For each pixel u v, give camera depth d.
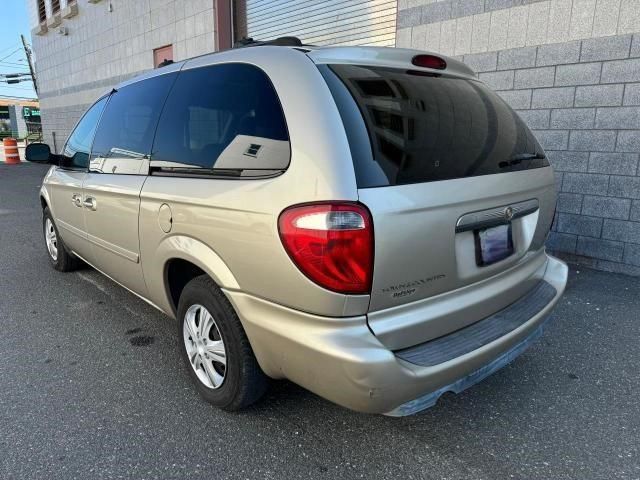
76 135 4.25
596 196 5.09
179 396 2.81
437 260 2.07
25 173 15.97
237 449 2.36
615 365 3.17
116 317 3.94
